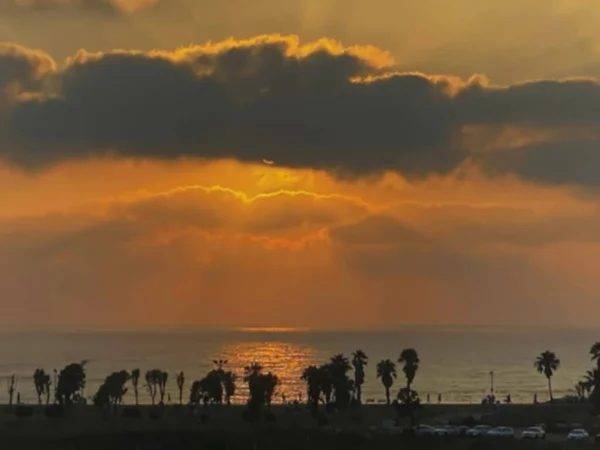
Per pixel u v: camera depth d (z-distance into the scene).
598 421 193.12
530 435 160.50
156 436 168.00
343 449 157.50
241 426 184.25
